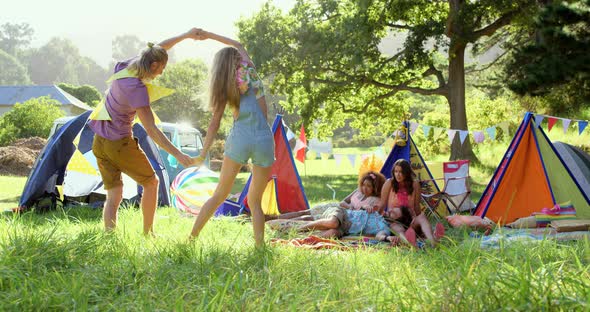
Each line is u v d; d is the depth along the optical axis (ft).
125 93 16.11
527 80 43.62
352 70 82.89
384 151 30.78
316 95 87.30
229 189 16.31
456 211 28.73
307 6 83.51
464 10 73.05
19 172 67.72
